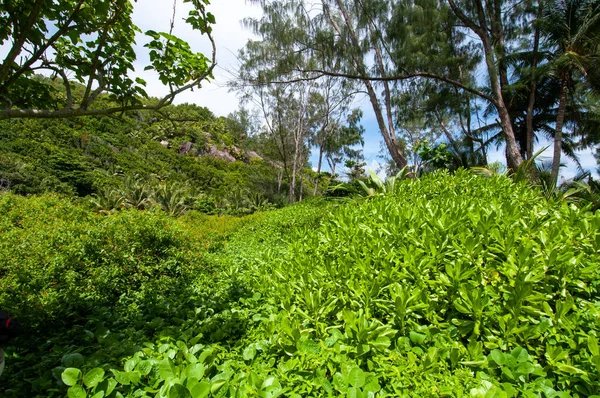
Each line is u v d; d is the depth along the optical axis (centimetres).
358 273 264
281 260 409
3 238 549
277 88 2133
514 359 164
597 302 200
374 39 1018
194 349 199
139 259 485
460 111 1502
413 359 169
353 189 881
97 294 381
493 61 1025
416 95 1381
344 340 196
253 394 151
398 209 388
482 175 657
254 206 2309
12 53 190
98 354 213
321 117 2356
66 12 230
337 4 1071
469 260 231
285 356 202
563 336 175
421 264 236
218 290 391
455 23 1150
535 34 1237
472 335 184
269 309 285
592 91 1159
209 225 1183
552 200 367
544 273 205
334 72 1093
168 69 261
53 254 469
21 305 296
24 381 207
